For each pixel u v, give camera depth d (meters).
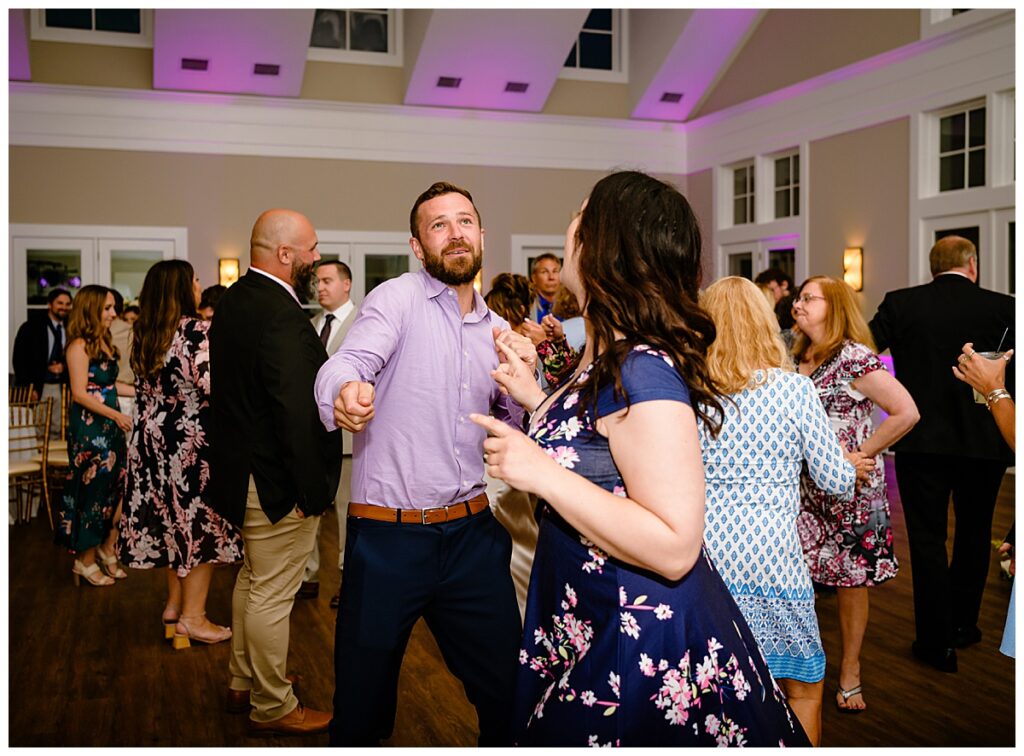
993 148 7.60
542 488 1.22
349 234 10.58
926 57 8.17
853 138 9.05
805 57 9.56
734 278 2.21
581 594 1.34
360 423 1.84
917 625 3.30
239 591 2.87
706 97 11.27
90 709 2.94
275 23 9.29
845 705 2.87
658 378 1.26
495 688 2.21
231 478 2.67
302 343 2.66
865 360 2.84
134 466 3.46
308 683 3.17
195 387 3.38
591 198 1.39
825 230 9.43
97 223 9.77
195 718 2.88
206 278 10.12
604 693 1.28
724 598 1.39
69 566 4.80
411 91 10.43
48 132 9.58
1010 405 2.24
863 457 2.73
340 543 4.44
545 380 3.34
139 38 9.83
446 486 2.15
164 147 9.92
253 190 10.23
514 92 10.72
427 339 2.14
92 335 4.36
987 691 3.04
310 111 10.37
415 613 2.15
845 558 2.82
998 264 7.65
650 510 1.21
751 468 2.14
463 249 2.14
